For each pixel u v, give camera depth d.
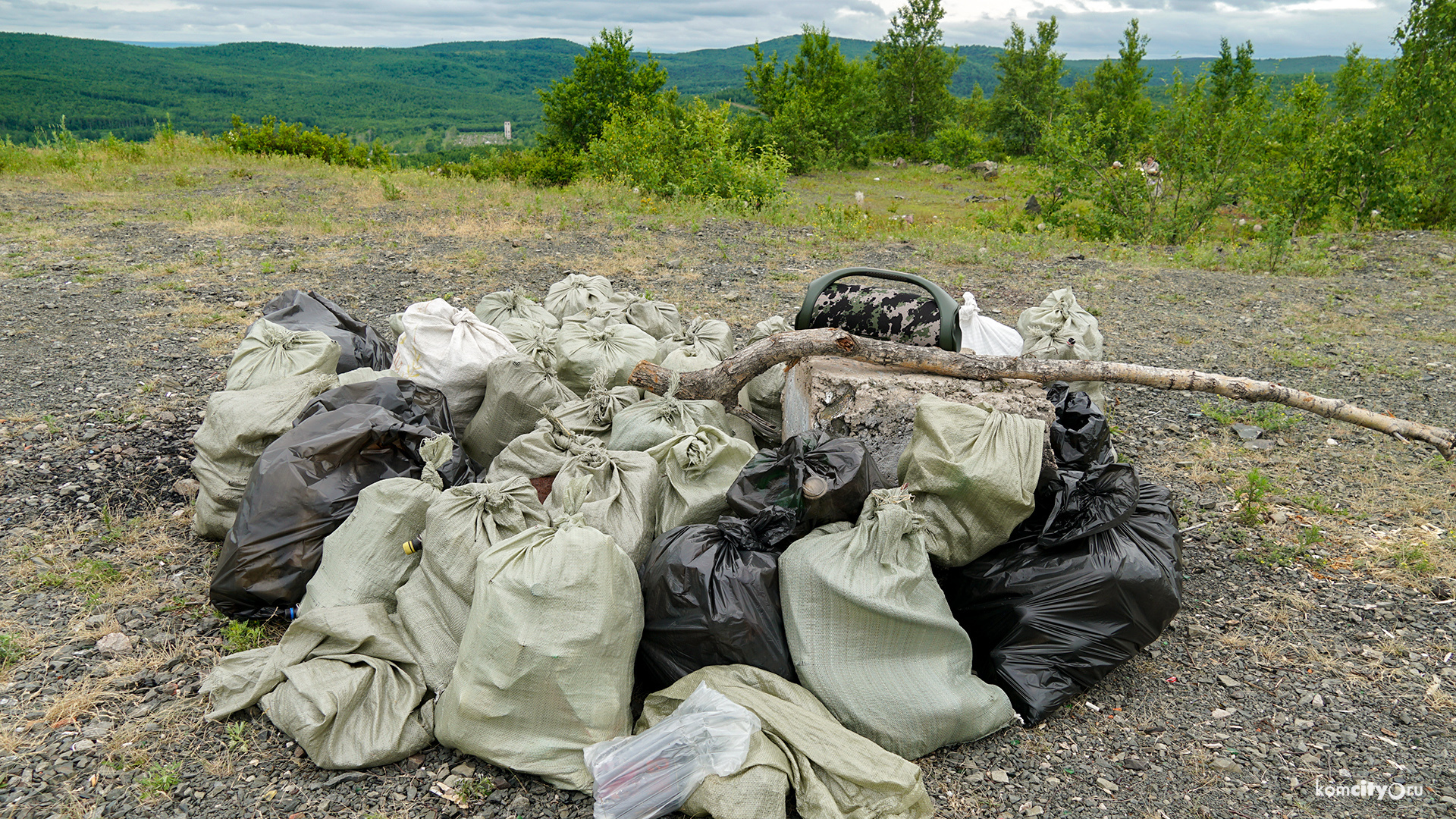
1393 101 14.33
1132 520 3.10
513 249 9.75
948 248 10.83
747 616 2.57
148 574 3.37
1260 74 17.77
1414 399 5.75
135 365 5.71
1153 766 2.57
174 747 2.49
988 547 2.96
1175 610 2.93
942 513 2.93
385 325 6.86
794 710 2.43
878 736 2.48
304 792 2.35
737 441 3.37
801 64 37.31
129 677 2.77
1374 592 3.50
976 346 4.59
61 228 9.90
